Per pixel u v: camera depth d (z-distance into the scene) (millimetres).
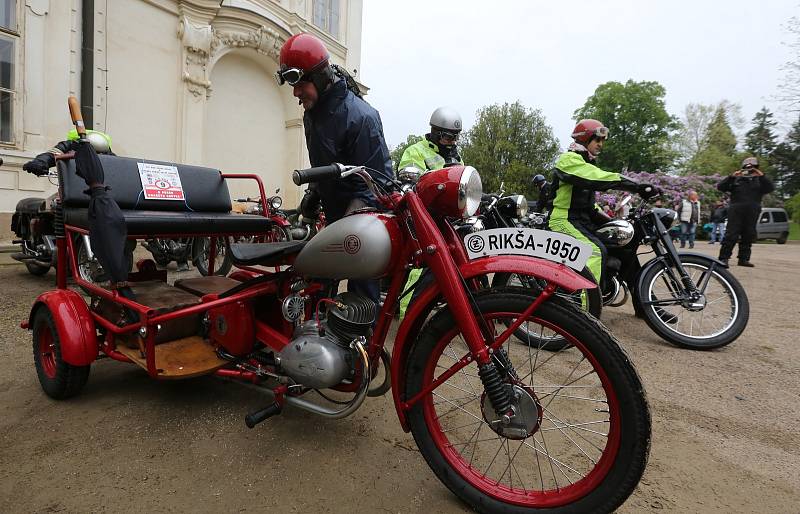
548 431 2406
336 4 15117
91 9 8789
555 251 1775
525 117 35594
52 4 8281
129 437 2297
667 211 4082
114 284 2453
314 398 2764
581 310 1690
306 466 2088
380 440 2322
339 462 2125
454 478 1842
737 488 1989
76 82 8664
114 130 9328
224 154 12297
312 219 3010
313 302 2322
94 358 2564
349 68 15750
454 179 1863
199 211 3514
